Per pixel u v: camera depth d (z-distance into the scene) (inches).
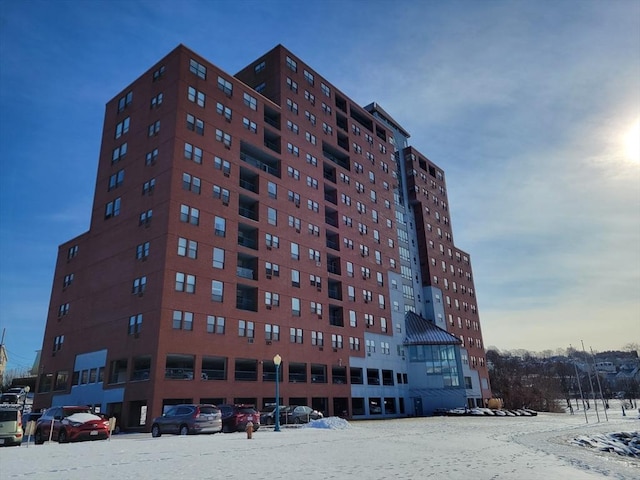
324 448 818.2
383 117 3555.6
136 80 2134.6
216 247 1855.3
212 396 1678.2
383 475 539.2
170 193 1753.2
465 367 3442.4
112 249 1939.0
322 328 2295.8
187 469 564.1
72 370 1950.1
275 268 2114.9
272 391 1916.8
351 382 2422.5
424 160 3764.8
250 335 1898.4
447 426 1605.6
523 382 5029.5
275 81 2496.3
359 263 2716.5
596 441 1253.7
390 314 2859.3
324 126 2721.5
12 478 498.0
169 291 1651.1
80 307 2027.6
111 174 2090.3
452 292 3575.3
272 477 514.6
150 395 1518.2
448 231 3796.8
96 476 511.2
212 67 2073.1
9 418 956.0
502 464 653.3
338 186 2711.6
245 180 2182.6
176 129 1844.2
